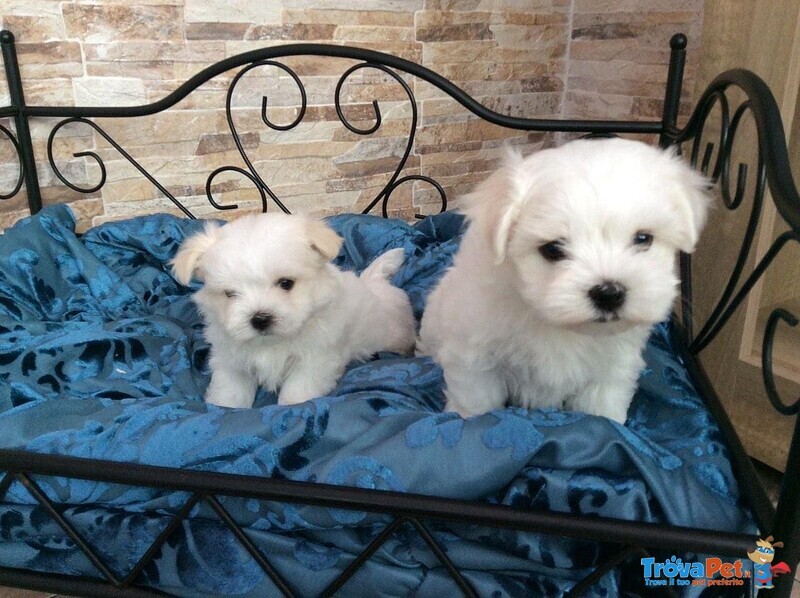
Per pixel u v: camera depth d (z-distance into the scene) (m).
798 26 0.53
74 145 0.75
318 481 0.37
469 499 0.36
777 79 0.55
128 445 0.40
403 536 0.37
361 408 0.42
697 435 0.43
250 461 0.39
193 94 0.79
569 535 0.32
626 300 0.34
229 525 0.35
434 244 0.75
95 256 0.66
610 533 0.31
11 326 0.56
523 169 0.38
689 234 0.37
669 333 0.58
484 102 0.93
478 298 0.42
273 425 0.40
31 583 0.40
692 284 0.64
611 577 0.36
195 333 0.60
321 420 0.40
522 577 0.37
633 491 0.36
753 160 0.58
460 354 0.44
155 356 0.55
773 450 0.60
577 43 0.95
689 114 0.79
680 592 0.35
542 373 0.43
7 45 0.67
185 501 0.38
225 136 0.82
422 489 0.37
